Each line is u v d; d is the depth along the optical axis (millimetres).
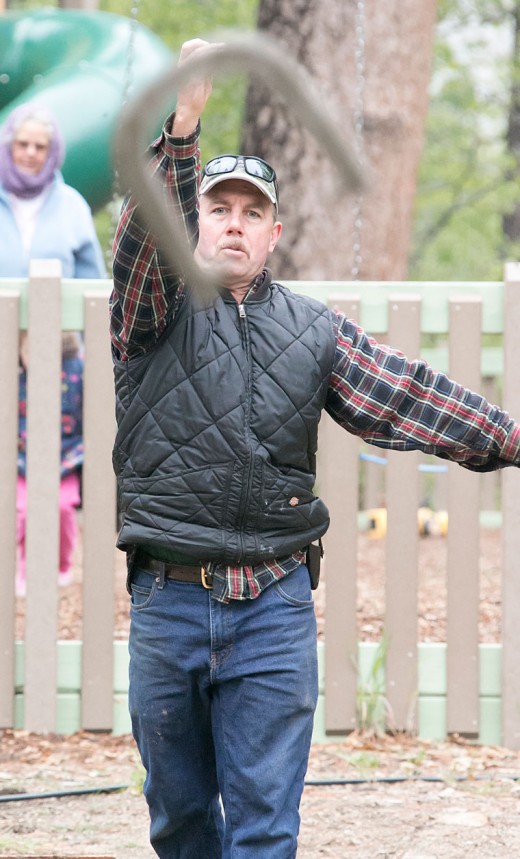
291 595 9305
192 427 8984
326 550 16719
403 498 16688
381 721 16844
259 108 32969
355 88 32750
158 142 7934
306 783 14797
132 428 9180
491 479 34875
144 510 9117
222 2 58562
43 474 16641
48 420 16641
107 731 16844
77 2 43938
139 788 14469
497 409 9742
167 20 58219
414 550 16719
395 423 9641
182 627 9188
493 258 73438
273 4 33156
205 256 9133
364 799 14242
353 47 32656
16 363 16641
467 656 16812
